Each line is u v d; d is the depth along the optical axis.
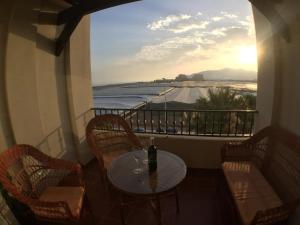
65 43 3.15
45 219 1.91
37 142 2.81
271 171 2.67
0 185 2.06
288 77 2.39
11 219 2.18
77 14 2.90
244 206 1.87
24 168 2.39
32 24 2.65
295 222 2.00
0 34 2.23
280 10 2.33
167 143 3.46
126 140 3.32
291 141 2.16
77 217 1.87
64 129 3.46
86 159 3.86
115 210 2.55
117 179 1.97
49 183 2.75
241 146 2.66
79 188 2.25
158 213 2.11
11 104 2.38
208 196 2.75
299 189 2.04
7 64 2.31
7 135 2.39
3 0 2.22
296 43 2.18
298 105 2.18
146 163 2.28
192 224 2.28
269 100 2.77
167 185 1.85
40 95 2.95
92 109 4.07
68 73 3.45
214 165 3.37
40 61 2.94
